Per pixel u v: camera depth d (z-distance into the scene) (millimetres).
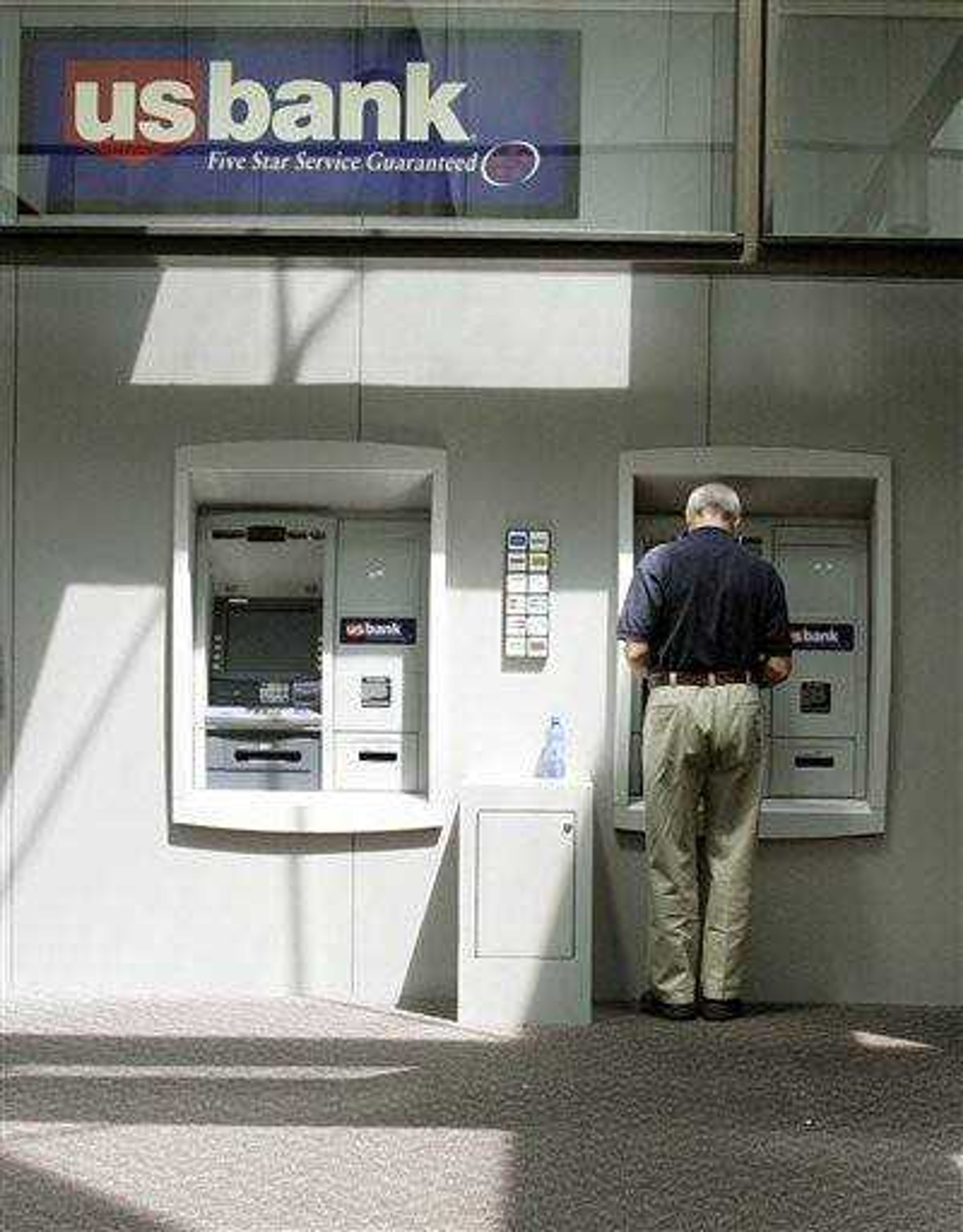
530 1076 5406
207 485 6695
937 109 6273
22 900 6656
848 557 6750
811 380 6609
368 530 6836
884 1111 5027
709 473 6555
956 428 6602
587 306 6633
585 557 6641
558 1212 4129
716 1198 4238
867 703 6684
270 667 6840
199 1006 6441
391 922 6648
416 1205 4172
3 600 6656
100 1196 4223
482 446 6641
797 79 6242
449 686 6637
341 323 6652
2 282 6648
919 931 6594
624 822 6551
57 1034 5953
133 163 6184
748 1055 5703
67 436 6652
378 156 6172
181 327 6652
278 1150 4613
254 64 6191
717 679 6129
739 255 5961
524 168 6184
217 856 6652
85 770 6664
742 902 6223
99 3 6203
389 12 6207
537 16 6207
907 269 5941
